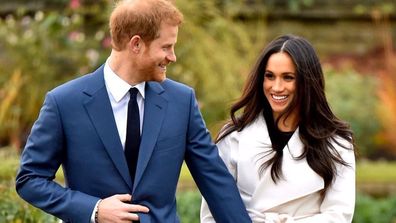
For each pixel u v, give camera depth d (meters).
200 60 15.76
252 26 19.58
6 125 16.30
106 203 5.97
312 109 6.39
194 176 6.45
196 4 15.98
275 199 6.42
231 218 6.37
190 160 6.40
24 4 18.61
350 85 18.58
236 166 6.59
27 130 16.61
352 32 20.61
